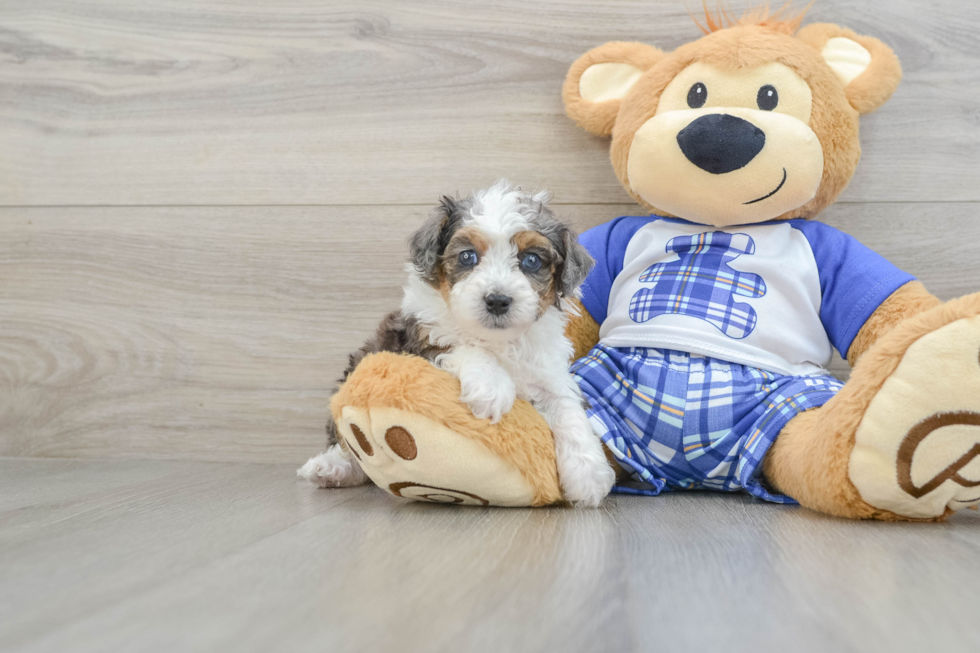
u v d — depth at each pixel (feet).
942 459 4.66
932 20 7.45
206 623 2.77
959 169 7.46
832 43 6.87
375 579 3.39
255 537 4.31
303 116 8.17
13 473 7.26
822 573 3.56
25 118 8.45
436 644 2.56
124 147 8.36
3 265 8.46
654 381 6.20
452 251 5.62
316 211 8.16
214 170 8.26
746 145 6.18
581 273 5.86
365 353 6.20
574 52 7.87
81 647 2.53
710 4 7.68
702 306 6.42
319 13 8.13
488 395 5.11
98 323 8.36
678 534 4.49
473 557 3.84
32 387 8.42
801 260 6.57
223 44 8.24
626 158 6.93
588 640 2.63
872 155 7.53
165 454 8.29
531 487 5.32
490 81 7.96
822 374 6.34
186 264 8.28
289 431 8.16
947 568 3.66
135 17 8.32
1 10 8.44
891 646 2.59
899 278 6.22
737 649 2.57
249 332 8.21
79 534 4.39
